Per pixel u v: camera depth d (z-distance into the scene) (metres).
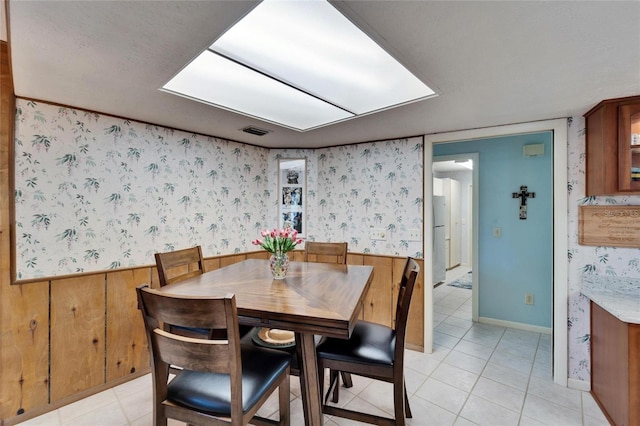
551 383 2.32
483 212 3.66
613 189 1.92
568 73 1.56
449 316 3.86
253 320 1.39
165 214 2.58
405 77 1.67
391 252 3.00
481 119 2.36
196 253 2.25
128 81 1.69
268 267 2.32
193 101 2.01
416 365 2.59
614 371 1.86
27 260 1.93
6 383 1.86
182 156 2.71
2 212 1.84
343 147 3.27
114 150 2.29
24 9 1.07
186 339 1.12
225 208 3.04
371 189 3.11
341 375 2.29
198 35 1.25
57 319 2.03
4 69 1.74
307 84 1.77
